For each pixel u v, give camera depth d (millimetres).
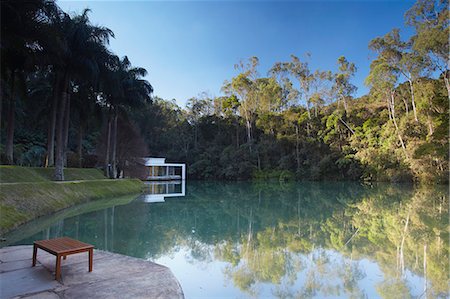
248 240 7414
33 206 9320
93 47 15797
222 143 41625
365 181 30391
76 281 3566
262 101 38875
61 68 15391
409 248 6531
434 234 7785
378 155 28703
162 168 40281
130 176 26875
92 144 31750
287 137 35875
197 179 40094
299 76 38375
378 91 30562
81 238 7125
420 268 5246
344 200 16281
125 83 21812
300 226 9188
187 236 7801
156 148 42656
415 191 20422
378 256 6000
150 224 9258
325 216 11047
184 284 4613
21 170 13805
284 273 5090
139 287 3438
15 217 7996
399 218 10312
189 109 46875
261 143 37188
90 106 20953
